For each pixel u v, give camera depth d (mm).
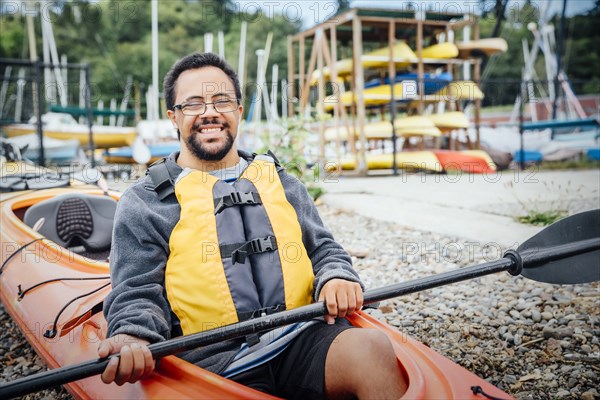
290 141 6641
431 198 6805
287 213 1981
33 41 18641
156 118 16641
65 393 2576
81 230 3348
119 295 1759
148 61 33250
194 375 1626
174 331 1871
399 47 9180
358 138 10000
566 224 2359
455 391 1559
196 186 1901
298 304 1890
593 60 29562
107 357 1544
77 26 33625
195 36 33906
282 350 1798
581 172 9555
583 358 2656
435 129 9289
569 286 3645
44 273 2701
